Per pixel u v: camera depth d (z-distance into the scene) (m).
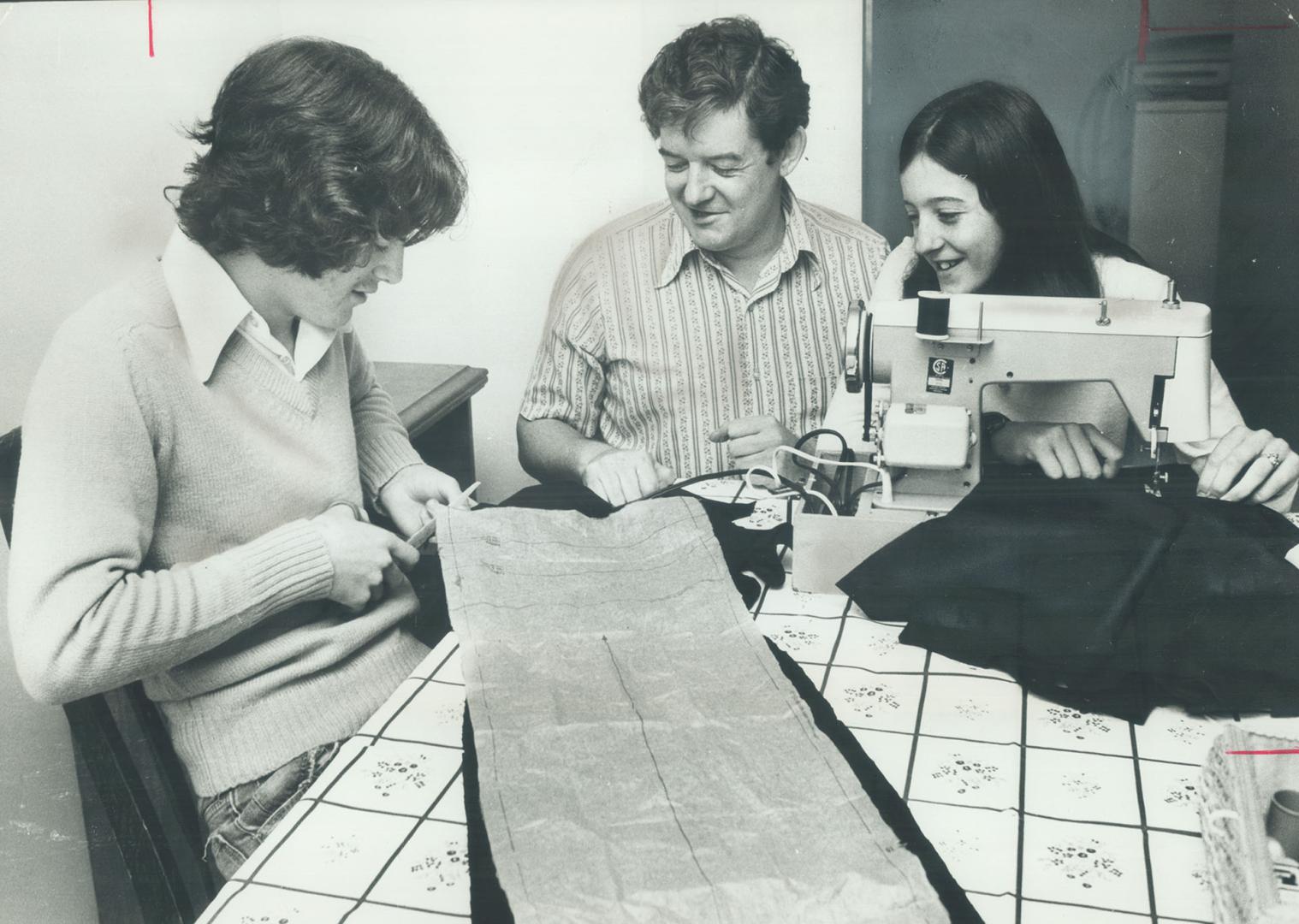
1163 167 1.81
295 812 0.86
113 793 1.15
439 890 0.78
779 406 1.88
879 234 1.83
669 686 0.98
